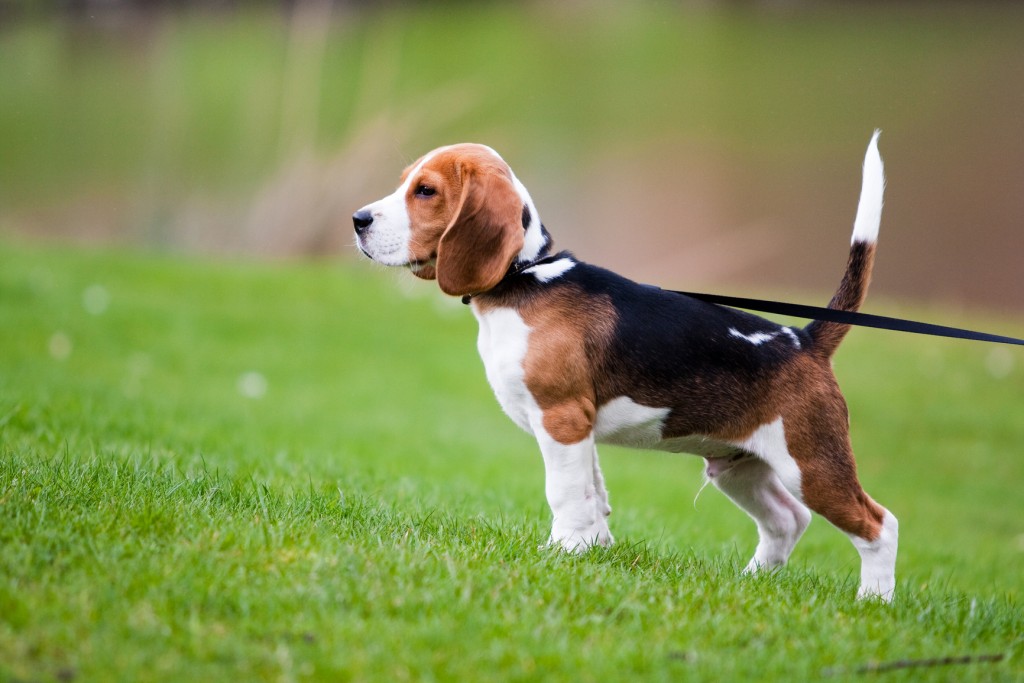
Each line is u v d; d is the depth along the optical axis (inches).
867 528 243.3
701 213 1043.3
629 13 1557.6
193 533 214.2
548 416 241.9
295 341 650.2
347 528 237.5
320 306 721.6
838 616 218.1
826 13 1546.5
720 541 374.9
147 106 1258.6
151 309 658.2
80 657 163.8
